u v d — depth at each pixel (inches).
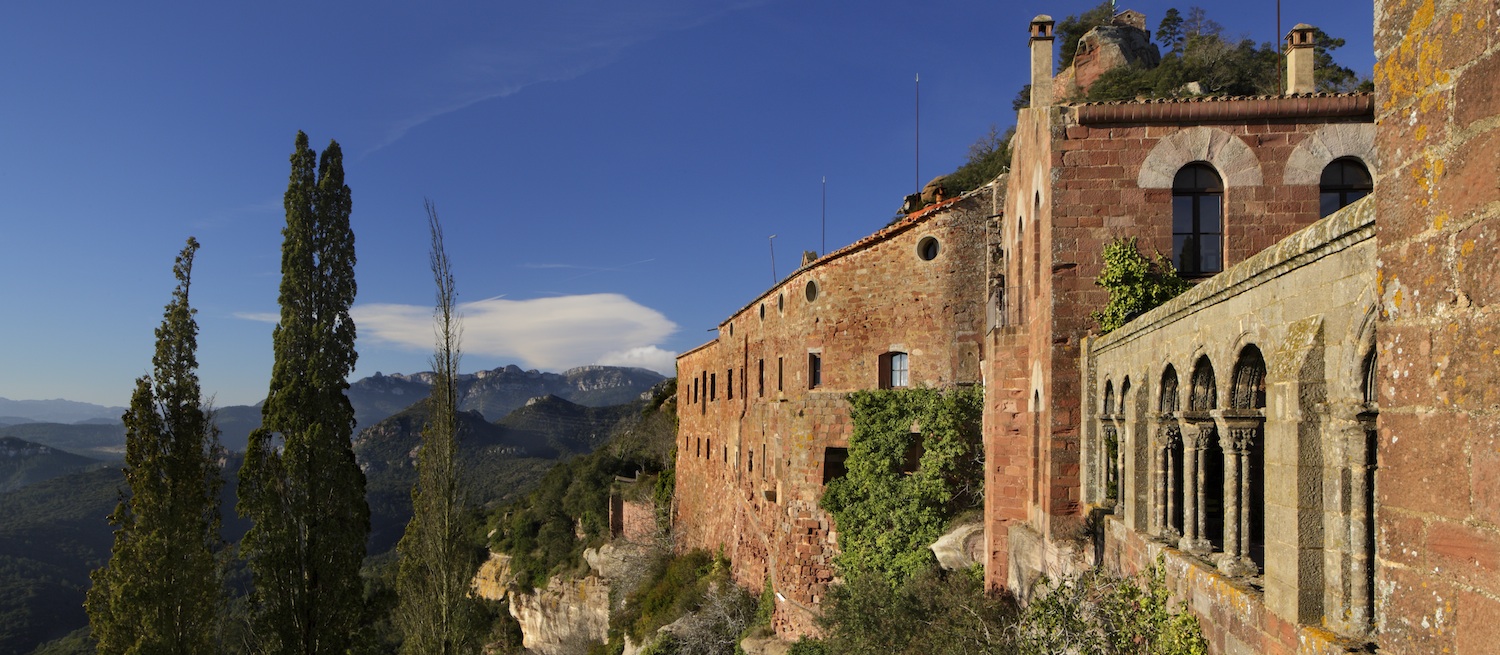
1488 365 141.0
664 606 1596.9
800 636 1072.8
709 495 1710.1
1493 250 139.8
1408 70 165.3
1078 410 625.3
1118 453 525.0
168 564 804.0
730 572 1480.1
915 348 1044.5
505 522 3068.4
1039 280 690.8
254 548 894.4
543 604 2495.1
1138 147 633.0
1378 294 175.6
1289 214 621.9
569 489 2758.4
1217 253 631.8
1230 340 344.5
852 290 1106.7
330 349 981.2
